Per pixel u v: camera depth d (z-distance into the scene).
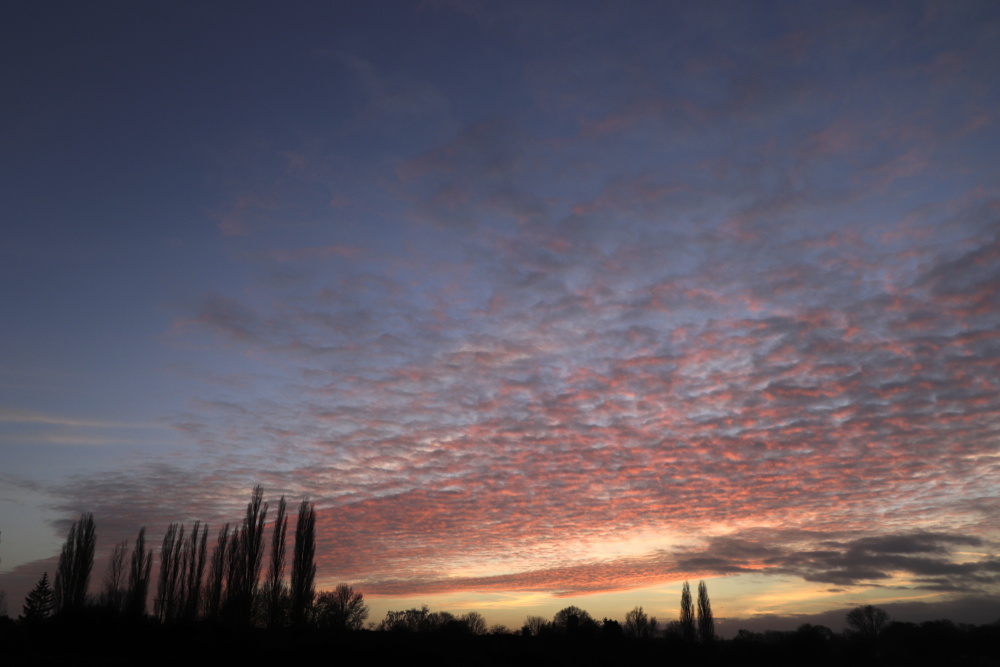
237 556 69.25
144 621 62.25
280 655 54.62
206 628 63.31
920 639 121.56
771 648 111.75
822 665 111.12
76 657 52.53
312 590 72.25
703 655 99.06
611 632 89.00
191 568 77.25
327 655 55.72
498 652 72.38
